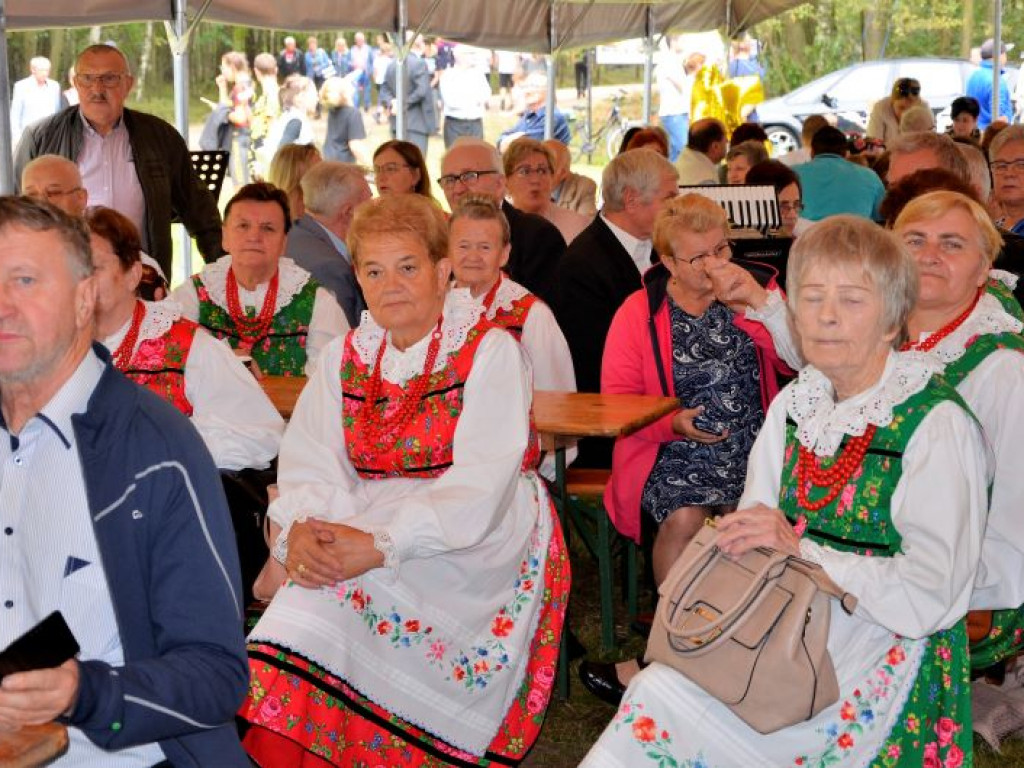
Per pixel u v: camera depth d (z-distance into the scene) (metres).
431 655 3.29
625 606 5.05
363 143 13.51
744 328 3.95
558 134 15.70
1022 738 3.87
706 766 2.66
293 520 3.29
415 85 14.62
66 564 2.10
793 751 2.66
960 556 2.60
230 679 2.09
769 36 19.38
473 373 3.36
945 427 2.63
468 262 4.67
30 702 1.78
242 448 3.78
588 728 4.09
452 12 10.95
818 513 2.75
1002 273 3.71
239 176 13.05
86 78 6.81
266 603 3.72
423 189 6.74
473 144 6.30
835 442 2.74
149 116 7.09
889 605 2.60
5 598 2.12
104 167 6.93
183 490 2.11
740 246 5.38
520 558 3.42
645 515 4.36
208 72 12.84
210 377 3.83
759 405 4.37
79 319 2.10
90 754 2.17
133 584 2.11
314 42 13.50
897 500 2.65
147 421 2.12
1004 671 3.93
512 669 3.36
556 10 12.23
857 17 19.41
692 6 14.02
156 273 4.42
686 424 4.22
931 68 17.42
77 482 2.11
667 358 4.38
